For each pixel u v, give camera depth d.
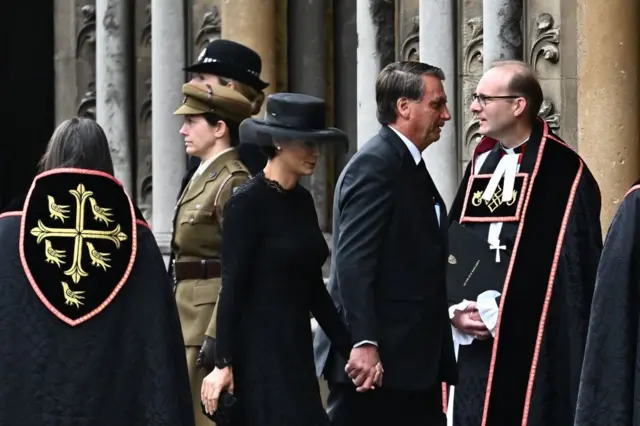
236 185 24.25
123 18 35.25
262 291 20.62
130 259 18.73
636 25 27.67
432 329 21.45
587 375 18.34
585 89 27.84
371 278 21.00
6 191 39.31
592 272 23.67
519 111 23.86
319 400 20.92
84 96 36.41
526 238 23.73
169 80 34.06
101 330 18.47
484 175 24.41
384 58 32.03
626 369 18.14
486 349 23.97
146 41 35.34
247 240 20.53
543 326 23.59
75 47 36.44
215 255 24.39
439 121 21.89
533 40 29.34
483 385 23.91
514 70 23.88
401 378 21.19
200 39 34.25
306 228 20.94
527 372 23.64
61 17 36.62
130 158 35.34
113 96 35.25
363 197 21.22
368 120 31.97
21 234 18.52
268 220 20.67
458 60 30.69
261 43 32.88
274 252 20.61
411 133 21.72
